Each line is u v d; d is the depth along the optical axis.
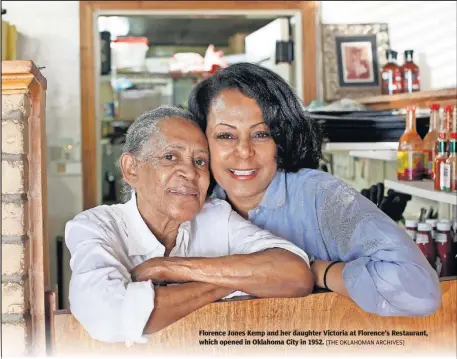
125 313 1.18
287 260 1.31
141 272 1.28
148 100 4.53
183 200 1.35
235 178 1.50
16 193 1.23
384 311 1.28
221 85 1.48
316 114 2.87
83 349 1.26
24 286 1.24
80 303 1.22
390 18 4.04
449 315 1.37
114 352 1.26
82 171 4.00
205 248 1.49
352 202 1.42
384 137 2.84
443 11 4.00
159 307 1.20
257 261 1.29
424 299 1.25
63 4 3.95
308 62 4.04
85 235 1.33
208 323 1.28
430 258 1.85
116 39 4.41
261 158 1.50
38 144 1.27
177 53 4.60
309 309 1.32
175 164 1.35
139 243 1.41
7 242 1.23
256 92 1.46
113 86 4.42
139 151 1.37
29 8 3.92
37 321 1.27
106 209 1.43
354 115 2.88
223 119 1.47
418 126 2.57
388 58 3.76
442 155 1.98
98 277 1.22
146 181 1.36
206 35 4.64
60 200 3.99
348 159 3.37
